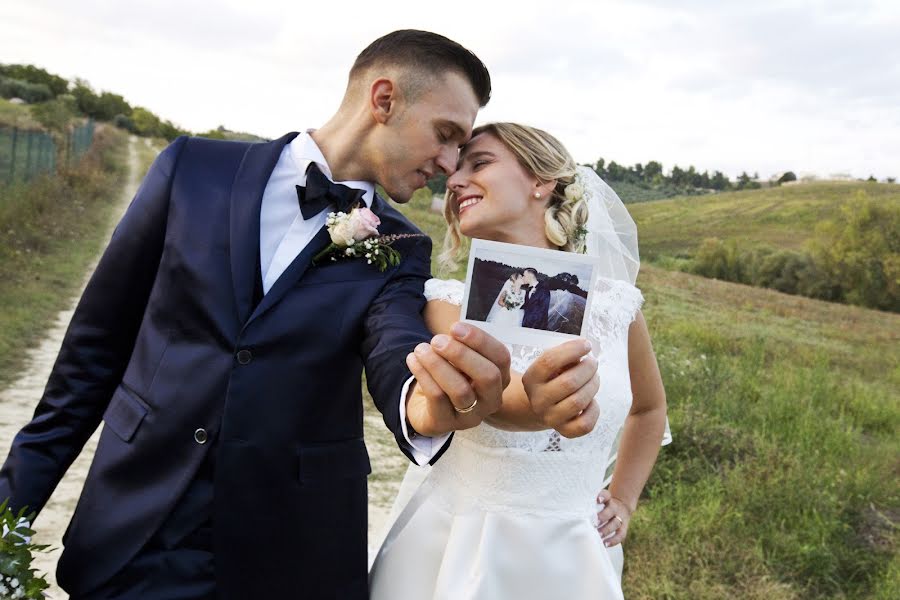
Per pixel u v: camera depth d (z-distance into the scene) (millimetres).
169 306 1810
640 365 2320
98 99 65688
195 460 1740
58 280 9945
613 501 2281
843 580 4219
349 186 1953
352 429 1881
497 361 1303
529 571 1972
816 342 10430
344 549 1849
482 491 1997
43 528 3885
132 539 1753
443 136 1917
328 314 1798
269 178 1894
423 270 2045
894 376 8859
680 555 4129
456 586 1939
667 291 14086
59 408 1871
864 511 5020
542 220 2133
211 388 1744
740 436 6012
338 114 1985
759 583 3980
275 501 1746
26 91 48812
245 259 1793
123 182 26047
